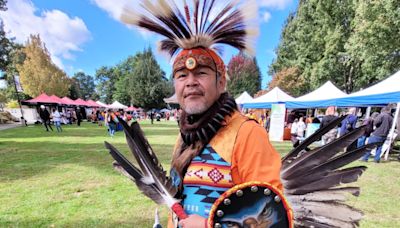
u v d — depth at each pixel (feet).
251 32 3.46
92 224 10.39
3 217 10.93
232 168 2.83
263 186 2.37
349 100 27.66
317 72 72.54
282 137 38.78
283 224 2.30
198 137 3.06
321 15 70.49
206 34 3.29
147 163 3.77
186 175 3.09
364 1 43.01
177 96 3.34
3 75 127.34
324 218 3.43
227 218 2.41
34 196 13.29
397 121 23.52
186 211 3.02
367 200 12.65
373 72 52.21
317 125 31.99
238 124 2.95
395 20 39.63
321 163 3.64
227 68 3.74
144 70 156.66
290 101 38.47
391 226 10.07
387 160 23.12
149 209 11.80
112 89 221.46
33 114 94.73
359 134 3.61
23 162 21.02
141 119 129.29
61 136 41.63
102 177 16.58
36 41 102.01
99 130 55.01
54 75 104.17
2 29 76.69
